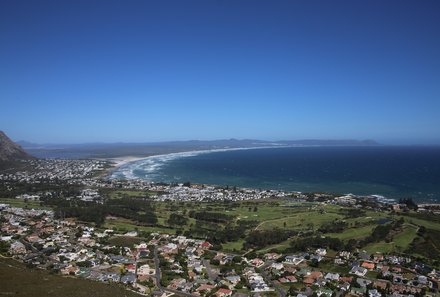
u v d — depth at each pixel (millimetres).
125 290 117688
